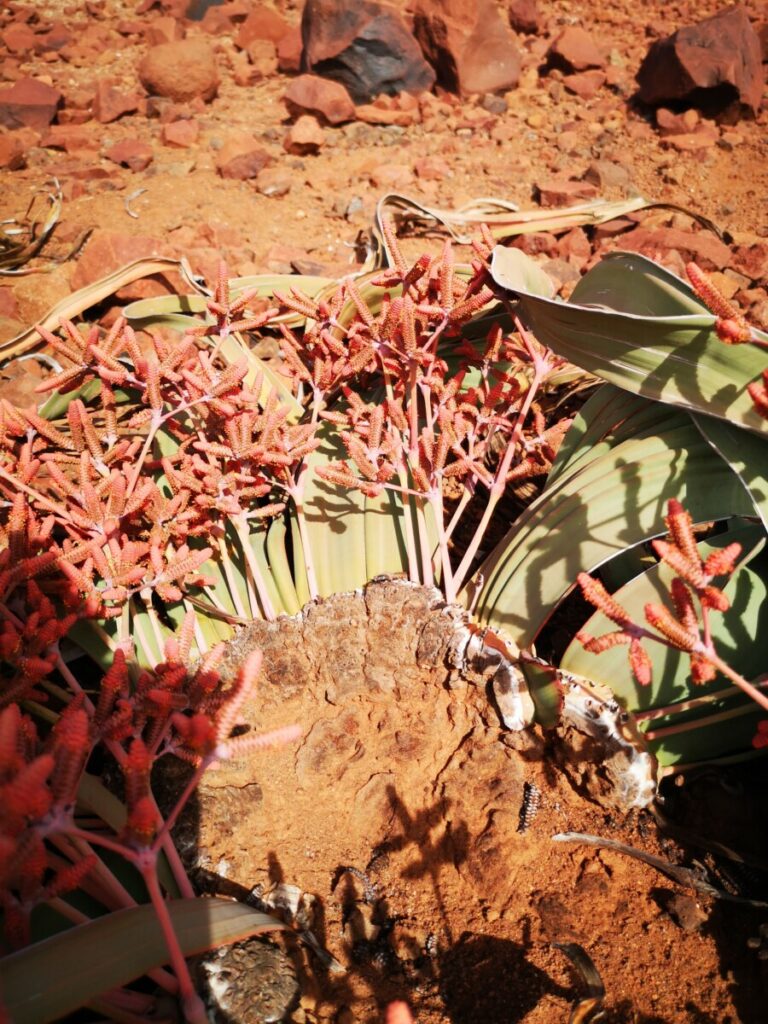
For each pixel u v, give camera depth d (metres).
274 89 1.41
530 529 0.51
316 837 0.47
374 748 0.50
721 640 0.46
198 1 1.67
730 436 0.46
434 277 0.56
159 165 1.15
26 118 1.26
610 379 0.48
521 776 0.48
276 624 0.51
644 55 1.45
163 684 0.38
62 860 0.39
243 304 0.57
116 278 0.76
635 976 0.41
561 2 1.64
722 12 1.25
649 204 0.92
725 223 1.03
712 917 0.43
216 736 0.32
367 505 0.57
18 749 0.34
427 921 0.44
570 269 0.92
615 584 0.56
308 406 0.63
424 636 0.50
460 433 0.54
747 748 0.48
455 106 1.33
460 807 0.47
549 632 0.56
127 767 0.32
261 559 0.57
